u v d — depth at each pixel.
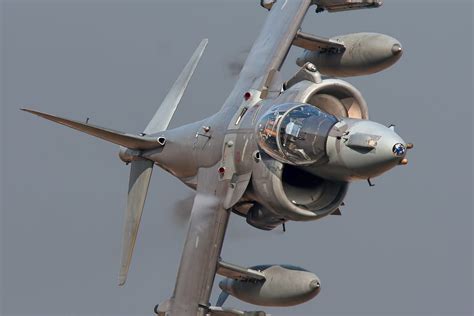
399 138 79.00
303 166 82.00
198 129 91.44
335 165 80.81
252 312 86.25
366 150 79.25
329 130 80.62
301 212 83.25
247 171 85.38
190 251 88.12
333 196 84.00
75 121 91.88
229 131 87.62
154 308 88.69
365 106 84.56
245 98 88.12
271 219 87.62
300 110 82.00
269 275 86.69
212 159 89.12
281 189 82.94
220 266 87.19
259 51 93.31
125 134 93.12
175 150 92.69
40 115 91.44
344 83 84.31
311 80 84.50
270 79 87.19
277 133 82.12
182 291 87.69
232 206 86.19
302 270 86.19
